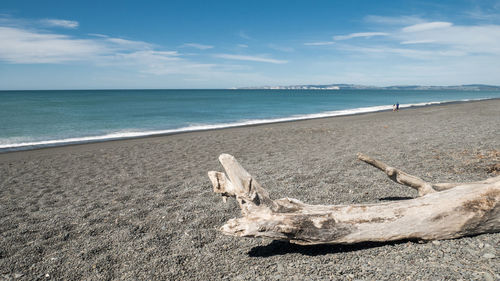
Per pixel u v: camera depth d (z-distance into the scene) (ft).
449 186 11.96
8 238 13.35
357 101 204.44
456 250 9.43
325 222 9.77
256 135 50.55
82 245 12.37
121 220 14.96
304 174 21.81
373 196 16.60
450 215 9.82
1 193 22.13
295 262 10.02
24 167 32.09
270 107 145.89
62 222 14.99
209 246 11.75
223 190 10.85
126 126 75.20
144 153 37.81
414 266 8.87
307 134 49.01
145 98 252.83
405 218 9.87
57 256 11.55
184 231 13.23
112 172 27.86
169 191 19.84
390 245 10.28
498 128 40.83
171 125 77.10
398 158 25.55
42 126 74.49
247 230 9.68
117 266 10.61
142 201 17.93
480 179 18.20
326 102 192.24
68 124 78.64
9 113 108.27
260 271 9.70
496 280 7.82
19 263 11.13
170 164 30.50
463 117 63.57
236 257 10.79
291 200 10.59
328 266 9.50
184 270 10.15
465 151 26.00
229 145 41.24
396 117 75.92
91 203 18.03
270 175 22.45
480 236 10.06
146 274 9.99
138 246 11.94
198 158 33.19
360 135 44.55
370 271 8.92
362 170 22.31
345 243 10.00
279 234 9.72
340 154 29.55
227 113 112.88
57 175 27.63
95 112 115.24
